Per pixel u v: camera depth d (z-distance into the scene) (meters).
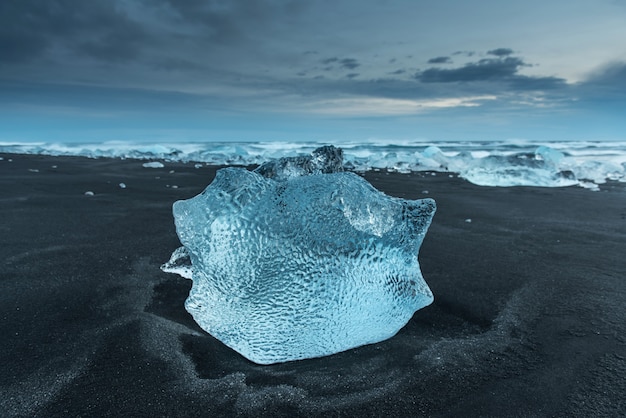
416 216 2.06
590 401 1.59
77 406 1.54
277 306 1.86
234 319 1.91
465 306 2.45
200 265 1.90
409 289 2.05
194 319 2.12
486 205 5.88
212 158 14.20
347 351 1.97
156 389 1.65
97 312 2.28
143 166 10.83
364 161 13.16
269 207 1.86
